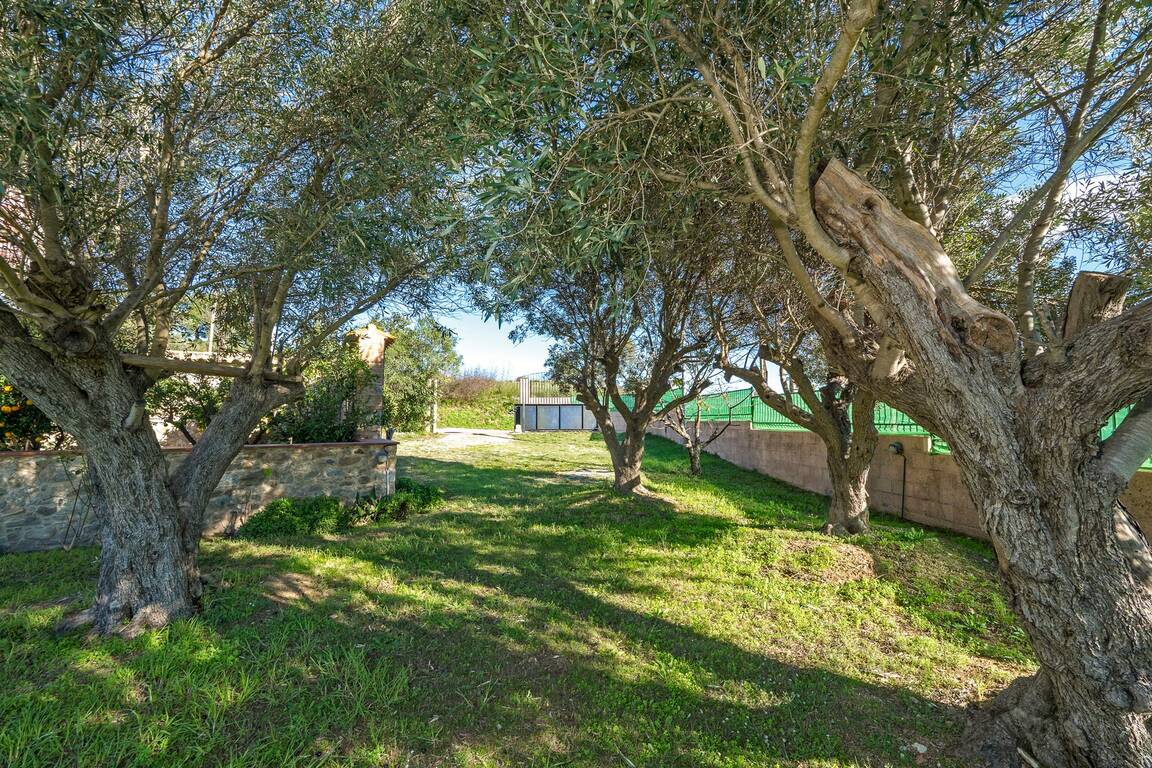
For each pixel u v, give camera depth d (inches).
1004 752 99.0
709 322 271.4
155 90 138.8
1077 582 79.0
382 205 151.6
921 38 101.1
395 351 743.7
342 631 146.8
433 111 139.4
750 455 509.4
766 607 176.1
